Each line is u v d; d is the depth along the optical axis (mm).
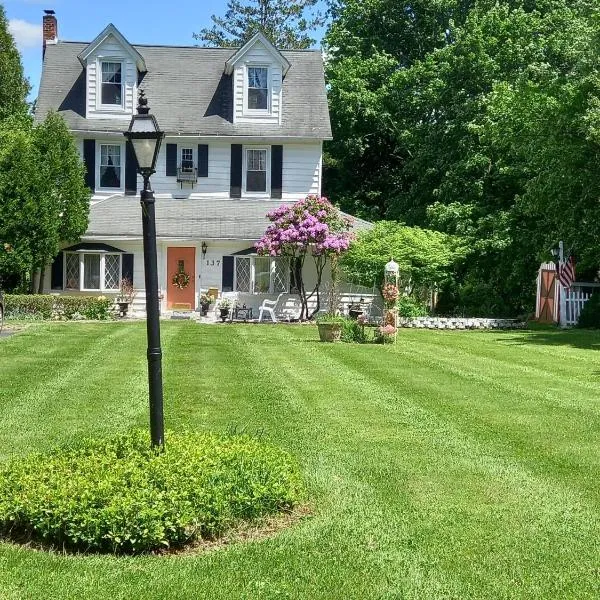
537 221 24234
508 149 26359
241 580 4703
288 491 5836
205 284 24984
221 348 15750
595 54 20328
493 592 4590
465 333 20188
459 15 36281
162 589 4562
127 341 16438
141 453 6320
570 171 20422
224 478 5723
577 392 11102
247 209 26328
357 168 37344
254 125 26812
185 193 26703
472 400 10414
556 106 20844
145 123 6070
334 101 34125
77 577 4719
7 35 33094
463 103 28875
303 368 13094
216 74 28359
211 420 8945
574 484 6688
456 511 5973
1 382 11305
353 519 5770
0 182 21547
